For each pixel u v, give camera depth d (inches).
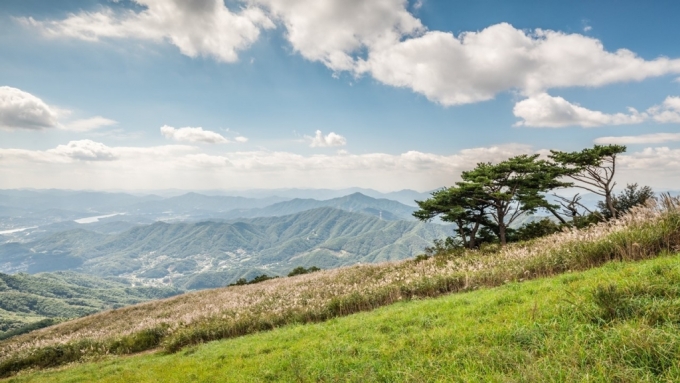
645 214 466.0
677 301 198.8
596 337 192.5
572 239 551.8
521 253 620.7
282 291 1050.7
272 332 540.7
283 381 280.8
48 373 633.6
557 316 237.9
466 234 1277.1
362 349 296.8
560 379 156.6
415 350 256.7
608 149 1008.9
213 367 387.2
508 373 177.2
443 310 358.0
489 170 1109.1
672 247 375.6
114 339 797.2
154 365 488.1
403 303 533.6
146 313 1288.1
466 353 222.5
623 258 394.6
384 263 1256.2
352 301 612.7
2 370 719.7
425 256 1126.4
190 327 721.0
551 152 1173.1
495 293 383.2
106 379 444.1
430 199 1212.5
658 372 150.7
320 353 320.5
